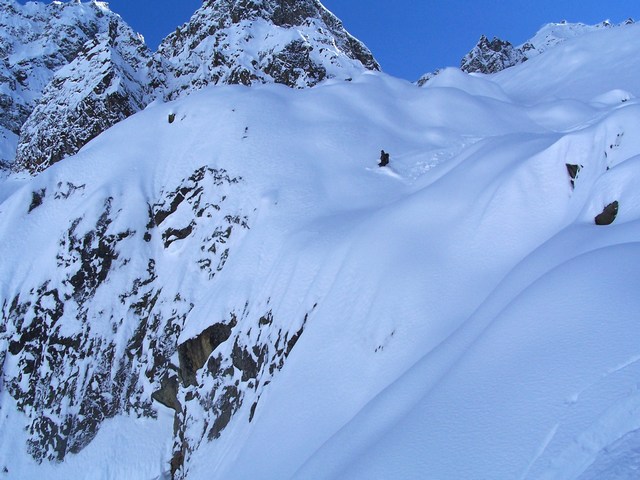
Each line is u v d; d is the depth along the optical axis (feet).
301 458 44.01
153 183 100.12
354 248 60.70
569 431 21.57
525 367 26.50
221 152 95.86
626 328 24.80
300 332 59.11
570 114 109.29
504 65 270.87
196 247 88.63
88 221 93.81
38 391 84.48
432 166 88.53
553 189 50.75
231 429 61.31
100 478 73.41
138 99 159.74
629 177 40.40
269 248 76.07
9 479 77.46
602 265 30.58
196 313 76.02
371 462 27.94
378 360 47.50
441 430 26.50
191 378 72.43
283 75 164.55
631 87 136.26
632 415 20.83
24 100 238.89
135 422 78.02
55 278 91.15
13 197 106.11
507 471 21.67
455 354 34.88
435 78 152.46
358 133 97.40
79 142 146.92
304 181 86.43
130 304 87.97
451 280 49.37
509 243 49.34
